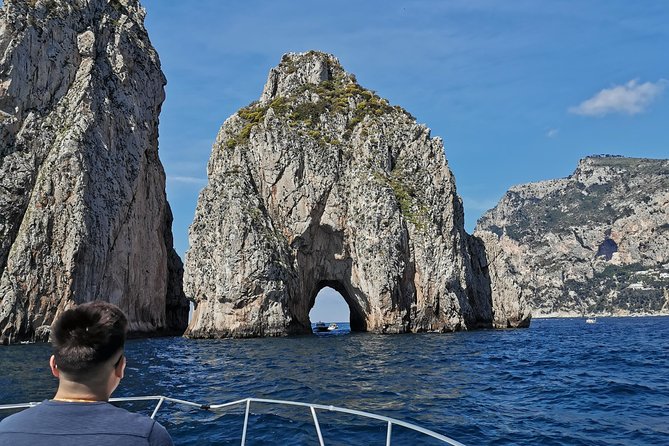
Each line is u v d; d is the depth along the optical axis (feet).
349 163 216.95
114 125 190.49
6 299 151.53
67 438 8.79
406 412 47.67
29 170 167.63
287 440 35.81
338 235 211.00
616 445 36.52
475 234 246.68
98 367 9.43
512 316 239.09
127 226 189.57
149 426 9.46
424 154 219.00
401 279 193.47
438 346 125.70
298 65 254.88
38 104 176.04
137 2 231.71
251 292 182.29
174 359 98.53
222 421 40.70
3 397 52.85
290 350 118.93
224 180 204.23
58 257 162.50
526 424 42.83
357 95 241.35
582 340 150.10
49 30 180.55
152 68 219.82
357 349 118.83
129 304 189.16
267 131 211.82
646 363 84.99
